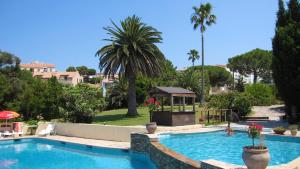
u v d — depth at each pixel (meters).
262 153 8.56
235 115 30.06
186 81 53.72
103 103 30.09
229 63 82.44
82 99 28.64
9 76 52.38
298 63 26.95
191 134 22.14
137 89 47.34
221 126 26.11
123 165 15.44
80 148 20.86
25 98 35.22
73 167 15.42
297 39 27.05
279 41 28.08
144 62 34.19
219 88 80.44
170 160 12.39
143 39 33.56
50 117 34.72
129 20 34.56
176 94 26.36
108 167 15.13
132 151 17.50
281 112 36.66
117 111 42.12
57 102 33.78
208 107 31.72
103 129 22.75
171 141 20.08
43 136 25.70
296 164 10.59
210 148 17.70
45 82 37.78
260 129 9.27
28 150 21.00
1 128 26.61
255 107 42.34
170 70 68.50
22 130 27.38
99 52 34.31
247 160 8.66
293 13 28.66
